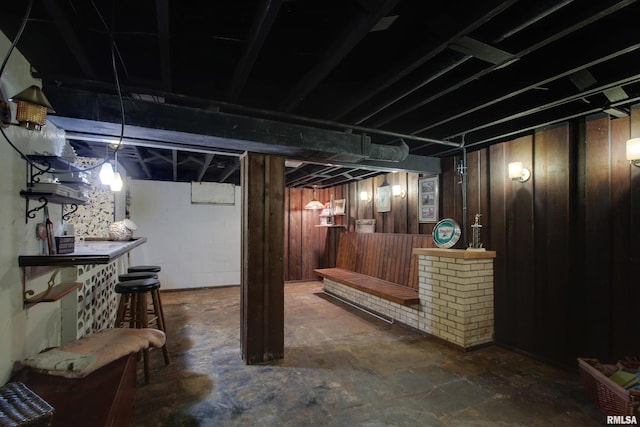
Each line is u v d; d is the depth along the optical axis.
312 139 2.89
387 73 2.03
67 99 2.04
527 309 3.22
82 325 2.69
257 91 2.62
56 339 2.15
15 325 1.56
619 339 2.57
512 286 3.36
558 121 2.93
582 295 2.83
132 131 2.33
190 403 2.36
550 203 3.05
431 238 4.18
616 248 2.61
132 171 6.02
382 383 2.67
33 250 1.75
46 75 1.90
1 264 1.44
